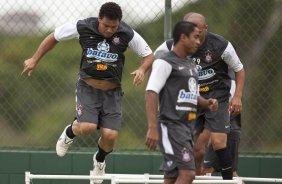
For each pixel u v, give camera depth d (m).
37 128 33.47
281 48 33.97
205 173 30.70
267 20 34.06
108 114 27.30
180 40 24.16
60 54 33.72
